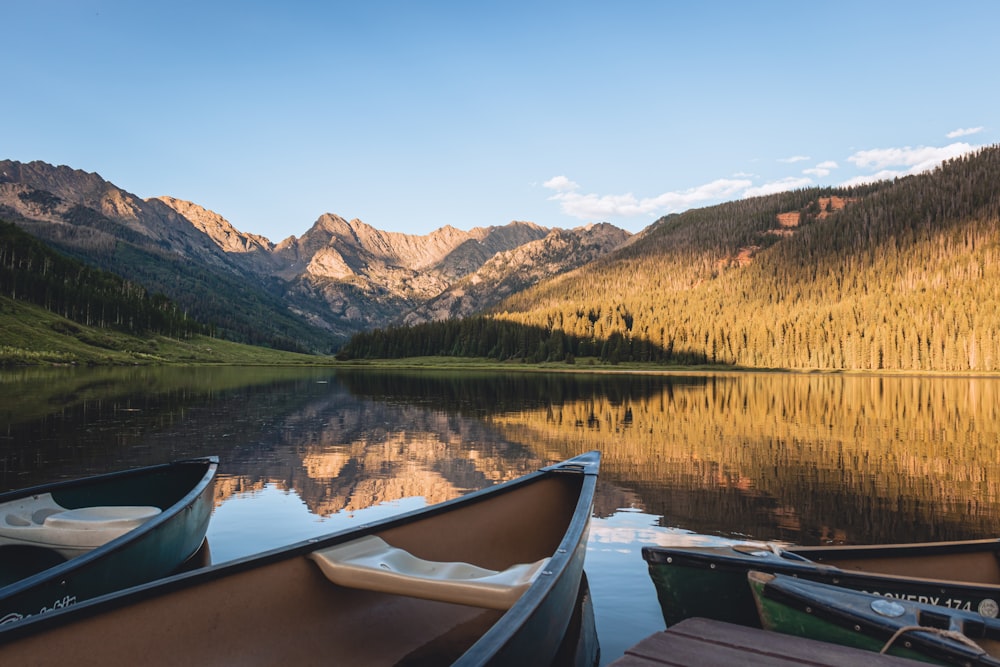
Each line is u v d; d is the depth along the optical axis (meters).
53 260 155.62
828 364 121.88
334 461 16.98
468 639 5.96
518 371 117.25
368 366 137.62
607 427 25.41
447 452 18.66
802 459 17.67
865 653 3.97
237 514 11.44
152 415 27.53
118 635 4.14
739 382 76.75
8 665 3.62
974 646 3.99
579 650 6.08
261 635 5.00
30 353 85.75
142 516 8.38
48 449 17.92
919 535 10.28
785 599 4.87
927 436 22.95
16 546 7.59
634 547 9.64
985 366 111.25
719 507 12.16
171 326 150.38
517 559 7.95
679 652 4.02
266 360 141.62
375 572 5.16
